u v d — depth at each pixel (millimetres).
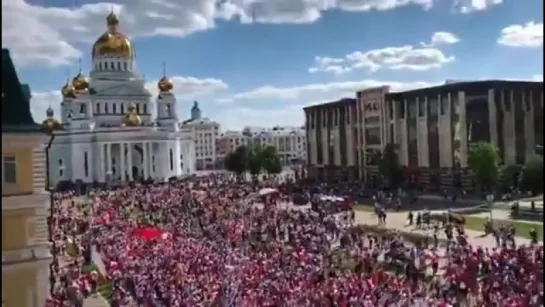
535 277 40062
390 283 46062
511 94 131250
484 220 88938
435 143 141000
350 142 168875
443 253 64062
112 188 183625
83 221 91312
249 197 128375
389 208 110625
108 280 56188
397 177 146000
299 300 43250
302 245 67000
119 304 47250
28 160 39094
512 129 131250
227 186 158000
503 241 64062
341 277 49531
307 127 190125
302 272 51938
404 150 149750
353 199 121062
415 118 146750
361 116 163750
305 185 154375
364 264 56062
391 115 152875
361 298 41781
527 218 88875
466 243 62594
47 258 39688
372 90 158625
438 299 42719
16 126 38375
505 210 99750
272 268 53062
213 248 64125
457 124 135250
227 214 93312
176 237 72312
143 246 65562
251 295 44188
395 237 68562
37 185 39375
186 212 98688
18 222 38688
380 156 153375
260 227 80000
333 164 177125
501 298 40000
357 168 166750
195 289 46281
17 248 38500
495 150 121062
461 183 134250
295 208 109625
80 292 49094
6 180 38281
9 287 38375
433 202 116875
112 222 89000
